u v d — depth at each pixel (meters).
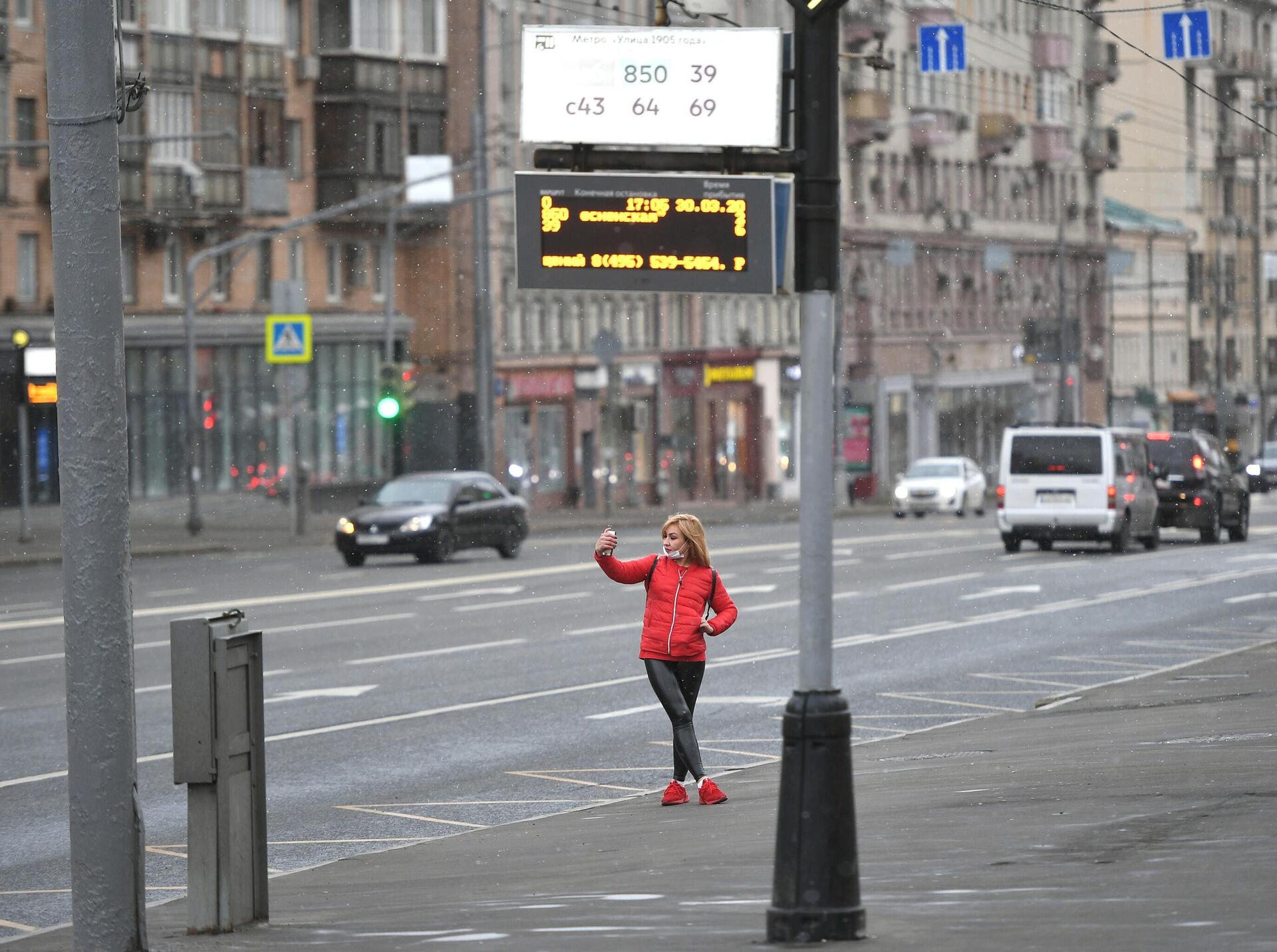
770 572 150.62
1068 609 119.75
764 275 32.53
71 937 38.53
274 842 51.31
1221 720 63.81
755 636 103.88
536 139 33.19
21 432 186.25
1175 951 27.81
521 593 133.75
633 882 39.75
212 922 35.28
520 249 33.25
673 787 53.50
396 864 46.09
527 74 33.28
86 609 33.16
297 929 35.66
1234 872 34.78
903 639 103.12
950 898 34.00
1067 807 45.66
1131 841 39.56
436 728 71.62
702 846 44.91
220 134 169.50
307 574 155.25
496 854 46.41
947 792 50.81
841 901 30.97
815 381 31.75
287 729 71.81
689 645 53.84
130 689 33.50
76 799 33.41
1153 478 181.88
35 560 171.62
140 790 59.62
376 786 60.00
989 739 64.06
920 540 198.75
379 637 103.88
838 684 84.62
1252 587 134.88
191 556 182.38
